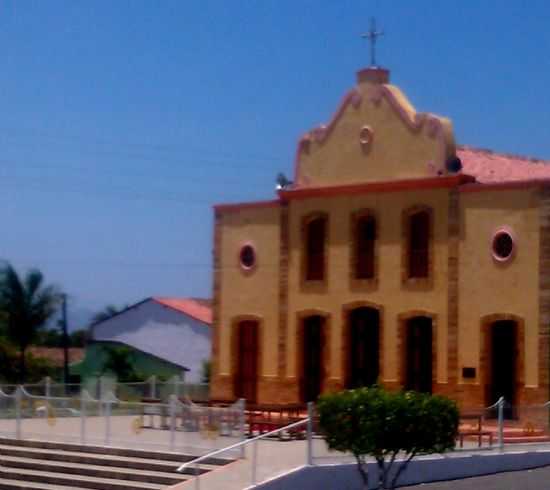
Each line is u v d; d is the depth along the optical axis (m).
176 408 26.09
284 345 36.59
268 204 37.31
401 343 33.78
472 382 32.12
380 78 35.16
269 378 36.88
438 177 33.00
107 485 24.58
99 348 60.41
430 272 33.28
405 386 33.66
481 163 35.12
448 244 32.91
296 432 27.38
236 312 38.00
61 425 29.22
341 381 35.06
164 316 60.75
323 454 23.89
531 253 31.08
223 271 38.47
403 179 33.84
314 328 36.16
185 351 59.84
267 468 23.36
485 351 31.95
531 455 27.11
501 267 31.73
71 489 24.86
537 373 30.80
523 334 31.14
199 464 24.66
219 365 38.25
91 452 26.70
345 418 20.20
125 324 62.06
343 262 35.28
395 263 34.06
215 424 25.14
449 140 33.25
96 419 28.33
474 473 25.70
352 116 35.53
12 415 29.48
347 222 35.25
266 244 37.31
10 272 60.12
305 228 36.31
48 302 60.59
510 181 31.70
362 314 35.00
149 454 25.70
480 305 32.16
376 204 34.62
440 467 25.00
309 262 36.31
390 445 20.12
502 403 27.44
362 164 35.16
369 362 34.69
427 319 33.47
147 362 59.75
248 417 28.08
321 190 35.75
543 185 30.89
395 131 34.41
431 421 20.14
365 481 21.50
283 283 36.75
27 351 65.88
